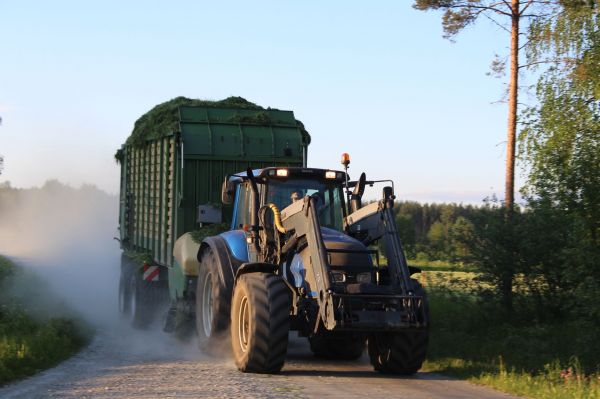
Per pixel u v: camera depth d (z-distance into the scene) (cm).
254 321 1002
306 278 1053
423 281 1570
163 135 1642
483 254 1434
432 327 1508
